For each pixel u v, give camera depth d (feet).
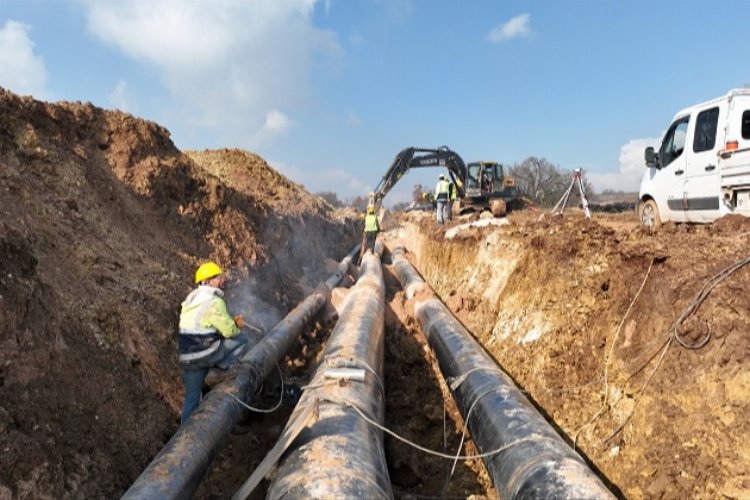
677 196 30.32
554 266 24.62
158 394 18.04
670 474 13.29
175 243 29.96
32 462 11.62
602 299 20.44
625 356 17.46
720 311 14.47
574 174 44.45
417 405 22.86
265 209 45.37
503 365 23.98
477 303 32.55
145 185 30.81
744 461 11.90
